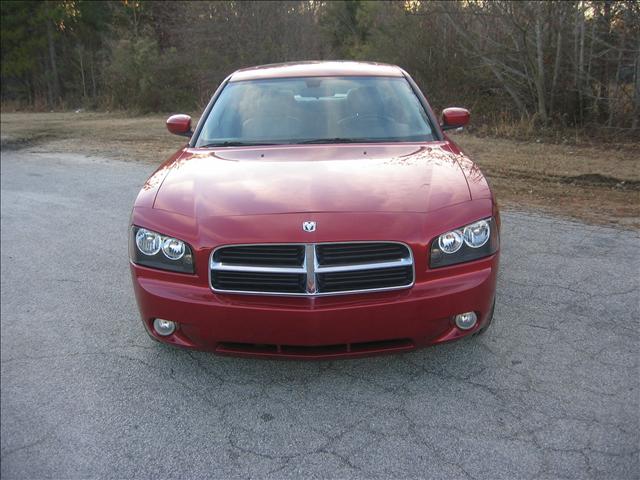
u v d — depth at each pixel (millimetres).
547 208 6328
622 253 4863
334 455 2617
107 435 2838
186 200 3172
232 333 2889
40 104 28797
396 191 3104
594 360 3262
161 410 3012
